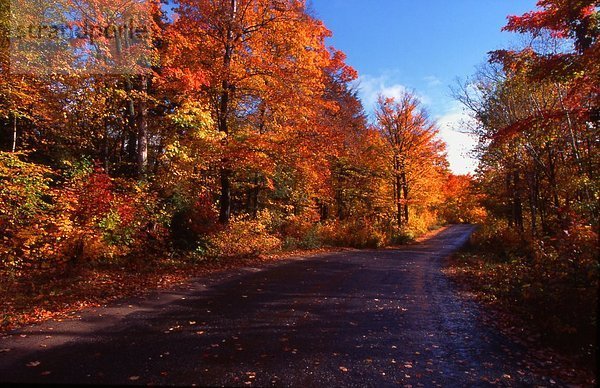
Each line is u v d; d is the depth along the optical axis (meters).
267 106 16.38
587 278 6.48
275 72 15.30
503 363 5.72
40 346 5.81
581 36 10.62
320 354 5.88
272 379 4.93
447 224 62.16
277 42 15.88
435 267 16.97
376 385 4.88
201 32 14.98
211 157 14.95
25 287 9.20
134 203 13.03
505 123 17.97
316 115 17.02
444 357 5.94
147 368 5.12
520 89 15.59
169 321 7.30
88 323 7.02
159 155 17.52
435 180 38.91
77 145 18.05
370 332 7.09
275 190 24.28
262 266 14.68
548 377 5.23
